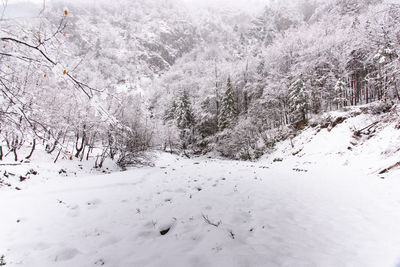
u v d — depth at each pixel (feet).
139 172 38.78
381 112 53.88
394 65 37.17
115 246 12.69
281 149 85.25
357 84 98.12
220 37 525.75
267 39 270.87
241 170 41.09
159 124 134.00
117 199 21.84
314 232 14.70
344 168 41.83
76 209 19.03
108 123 9.23
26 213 17.67
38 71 7.96
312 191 25.57
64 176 45.65
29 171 40.88
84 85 8.20
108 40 427.74
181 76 242.37
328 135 65.21
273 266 10.51
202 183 28.43
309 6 326.44
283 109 107.65
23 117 7.63
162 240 13.33
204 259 10.95
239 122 106.22
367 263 11.09
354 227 15.51
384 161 34.58
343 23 124.36
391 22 33.88
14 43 7.25
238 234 13.79
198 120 145.38
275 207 19.43
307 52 106.83
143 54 421.59
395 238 13.67
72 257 11.59
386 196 22.06
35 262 11.07
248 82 133.18
